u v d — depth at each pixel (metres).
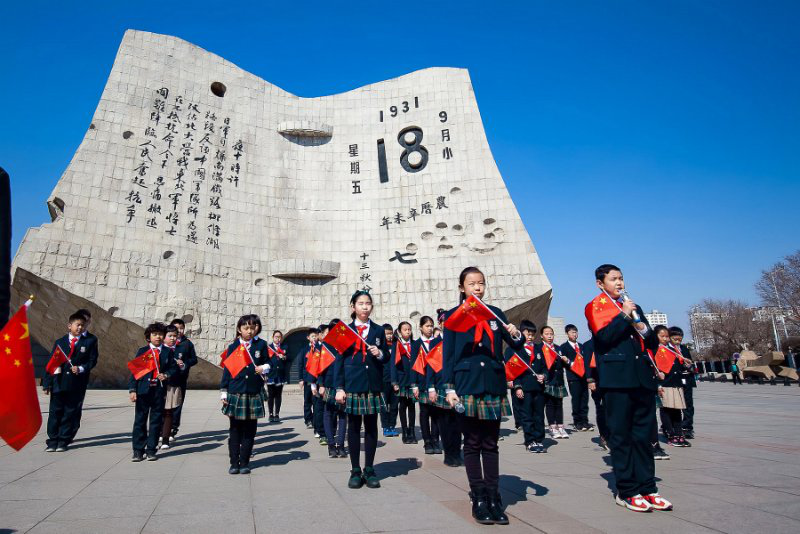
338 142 26.70
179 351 8.11
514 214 24.64
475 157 25.81
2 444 7.93
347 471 6.05
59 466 6.27
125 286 20.03
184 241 21.89
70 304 19.33
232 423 5.96
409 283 24.25
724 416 11.41
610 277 4.93
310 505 4.42
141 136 22.16
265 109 26.09
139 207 21.23
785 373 26.50
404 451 7.79
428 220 25.16
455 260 24.36
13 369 3.28
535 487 5.08
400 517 4.03
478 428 4.15
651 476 4.30
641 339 4.64
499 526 3.78
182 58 24.34
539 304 23.84
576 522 3.84
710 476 5.43
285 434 9.59
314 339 9.83
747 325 54.44
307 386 10.72
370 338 5.63
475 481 4.05
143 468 6.21
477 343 4.37
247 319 6.37
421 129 26.73
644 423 4.39
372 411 5.31
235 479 5.57
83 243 19.69
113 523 3.88
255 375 6.12
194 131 23.61
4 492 4.90
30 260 18.58
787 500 4.41
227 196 23.66
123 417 11.60
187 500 4.61
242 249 23.44
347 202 25.73
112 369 21.36
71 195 20.02
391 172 26.19
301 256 24.61
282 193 25.17
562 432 9.00
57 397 7.49
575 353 10.30
